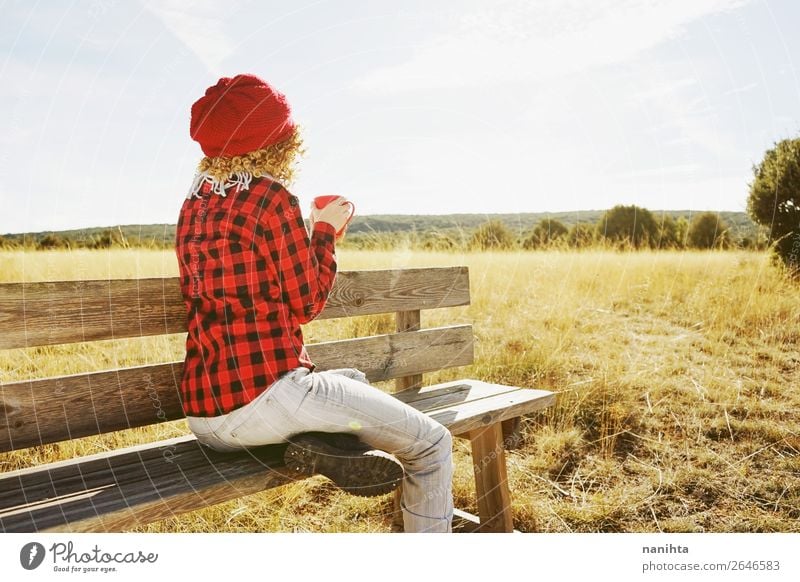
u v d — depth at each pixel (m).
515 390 2.44
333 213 1.77
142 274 4.21
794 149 6.91
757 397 3.60
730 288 5.78
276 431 1.52
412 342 2.49
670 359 4.22
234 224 1.50
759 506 2.54
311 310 1.61
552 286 5.90
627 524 2.43
